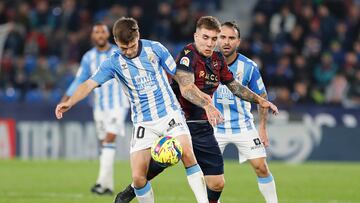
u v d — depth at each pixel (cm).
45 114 5475
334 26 6850
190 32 6644
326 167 5100
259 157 2733
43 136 5466
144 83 2433
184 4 7050
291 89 6259
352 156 5622
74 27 6638
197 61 2494
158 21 6675
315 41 6719
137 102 2458
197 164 2420
